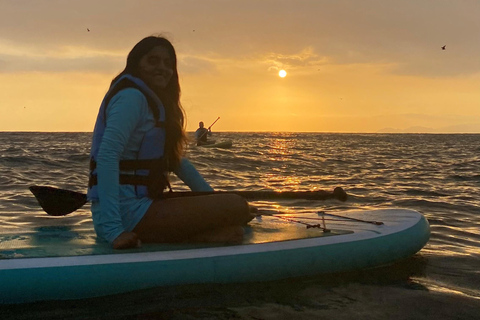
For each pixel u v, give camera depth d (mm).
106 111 2719
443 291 2789
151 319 2238
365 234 3244
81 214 5207
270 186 9047
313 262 2891
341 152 24594
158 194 2865
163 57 2828
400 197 7547
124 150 2740
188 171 3361
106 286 2439
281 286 2736
